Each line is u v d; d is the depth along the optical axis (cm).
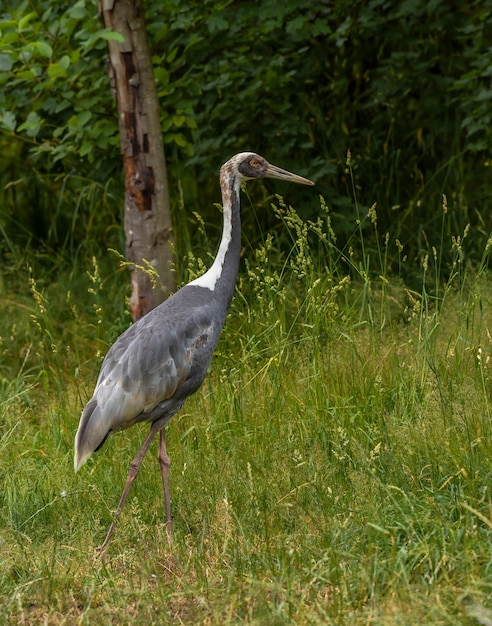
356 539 819
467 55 1472
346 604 728
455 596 707
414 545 792
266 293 1262
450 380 1007
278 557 811
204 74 1452
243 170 1029
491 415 951
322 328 1166
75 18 1255
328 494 882
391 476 897
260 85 1417
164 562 852
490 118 1390
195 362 952
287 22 1438
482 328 1124
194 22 1391
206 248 1417
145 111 1263
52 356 1349
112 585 803
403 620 672
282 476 925
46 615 764
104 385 918
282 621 705
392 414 1016
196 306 966
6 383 1302
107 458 1047
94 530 920
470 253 1412
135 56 1251
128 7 1239
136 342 925
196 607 766
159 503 970
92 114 1361
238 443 1015
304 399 1066
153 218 1279
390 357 1096
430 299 1322
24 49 1229
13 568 852
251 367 1153
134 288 1295
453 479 883
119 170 1475
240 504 902
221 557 829
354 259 1433
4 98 1335
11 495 970
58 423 1123
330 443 977
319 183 1450
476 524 809
